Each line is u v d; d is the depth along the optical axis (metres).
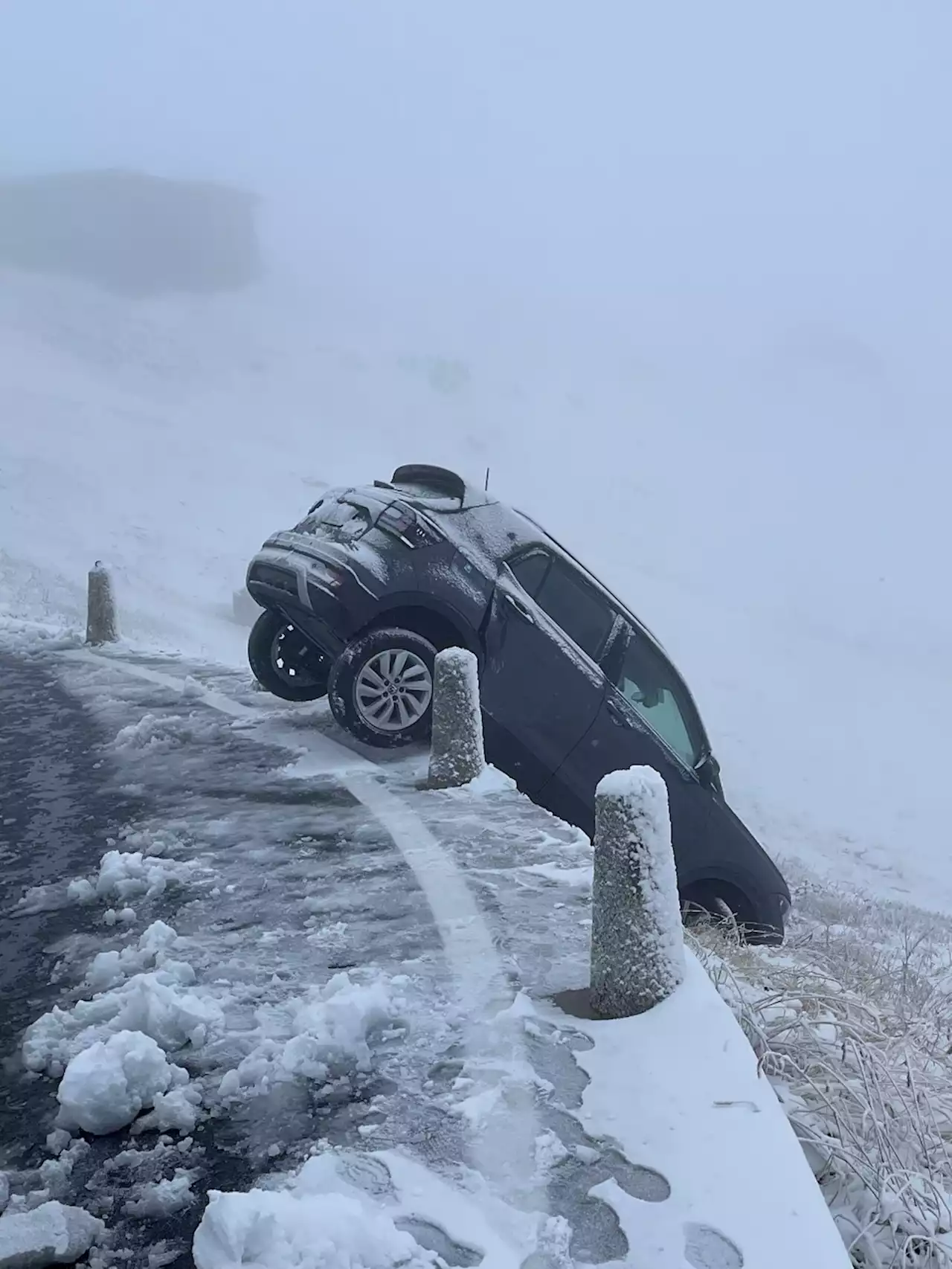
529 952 4.45
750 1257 2.69
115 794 6.74
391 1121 3.28
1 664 11.38
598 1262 2.68
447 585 7.34
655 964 3.93
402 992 4.06
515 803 6.46
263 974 4.23
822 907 12.73
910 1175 3.58
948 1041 5.48
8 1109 3.37
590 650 7.97
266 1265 2.53
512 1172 3.02
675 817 8.06
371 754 7.59
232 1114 3.33
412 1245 2.68
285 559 7.52
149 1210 2.88
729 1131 3.21
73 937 4.62
